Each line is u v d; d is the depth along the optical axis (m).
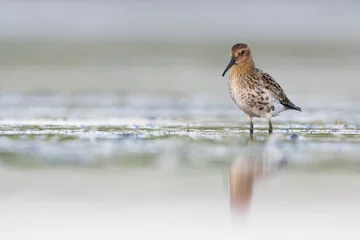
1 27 42.12
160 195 9.65
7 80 24.98
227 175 10.61
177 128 14.97
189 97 21.38
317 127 15.33
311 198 9.55
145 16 48.97
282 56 32.88
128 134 13.95
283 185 10.13
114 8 50.47
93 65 29.84
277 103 15.09
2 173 10.64
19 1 48.09
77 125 15.22
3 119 16.14
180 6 52.25
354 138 13.72
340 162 11.45
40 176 10.48
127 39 39.53
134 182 10.21
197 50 35.59
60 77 26.17
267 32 42.59
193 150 12.33
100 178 10.41
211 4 52.62
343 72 27.69
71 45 36.53
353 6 52.16
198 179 10.41
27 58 31.50
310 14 50.28
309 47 36.41
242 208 9.15
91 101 20.22
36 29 41.91
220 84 24.70
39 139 13.24
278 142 13.20
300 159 11.69
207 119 16.69
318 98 21.03
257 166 11.18
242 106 15.18
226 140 13.42
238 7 52.44
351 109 18.66
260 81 14.86
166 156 11.85
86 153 12.02
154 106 19.16
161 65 30.16
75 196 9.57
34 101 20.11
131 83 24.83
